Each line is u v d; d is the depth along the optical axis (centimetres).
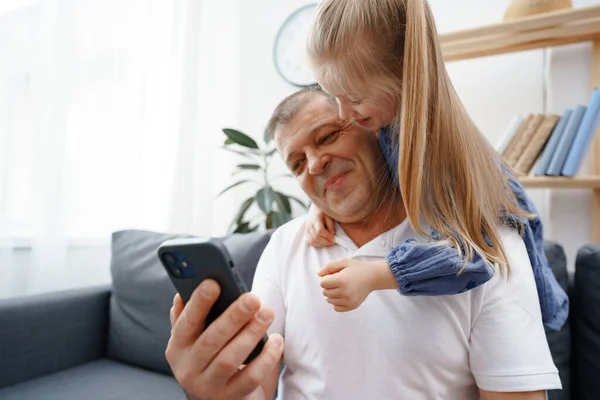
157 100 163
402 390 53
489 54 130
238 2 193
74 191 139
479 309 52
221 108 189
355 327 56
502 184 57
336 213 61
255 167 165
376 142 59
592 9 99
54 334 115
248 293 37
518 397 48
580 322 95
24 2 126
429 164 50
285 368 65
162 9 166
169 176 167
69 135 137
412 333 53
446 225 51
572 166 106
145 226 159
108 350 128
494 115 137
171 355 40
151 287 120
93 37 143
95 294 129
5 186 122
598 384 90
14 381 105
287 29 182
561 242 123
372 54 48
